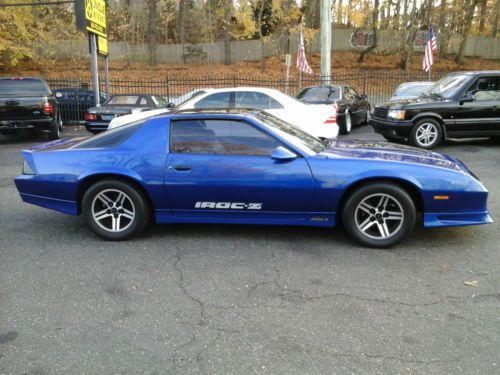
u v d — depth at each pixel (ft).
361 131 47.42
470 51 118.11
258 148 14.49
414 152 15.80
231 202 14.57
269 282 12.09
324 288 11.71
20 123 37.09
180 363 8.64
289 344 9.22
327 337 9.46
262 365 8.55
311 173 14.07
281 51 116.26
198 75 98.94
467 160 29.19
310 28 103.30
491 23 117.50
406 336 9.48
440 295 11.30
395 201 13.98
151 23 108.78
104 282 12.17
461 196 13.91
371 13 106.63
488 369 8.36
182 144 14.79
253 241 15.11
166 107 40.52
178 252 14.25
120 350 9.09
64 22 104.94
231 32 114.83
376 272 12.66
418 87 47.37
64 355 8.93
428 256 13.79
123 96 43.39
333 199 14.14
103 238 15.33
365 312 10.48
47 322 10.16
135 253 14.21
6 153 34.55
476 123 31.83
